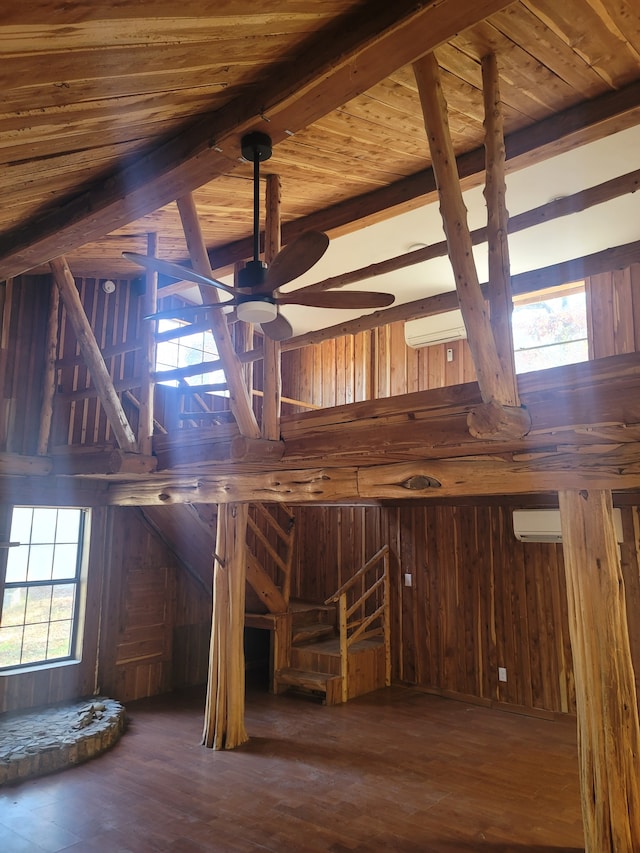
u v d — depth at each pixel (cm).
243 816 383
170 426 695
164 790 420
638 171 379
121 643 641
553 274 421
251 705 618
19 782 432
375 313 460
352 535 771
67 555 619
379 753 489
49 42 179
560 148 378
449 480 371
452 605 662
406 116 357
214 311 396
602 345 612
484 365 289
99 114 244
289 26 219
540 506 604
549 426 299
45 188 312
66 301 498
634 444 302
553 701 582
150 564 677
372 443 367
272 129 268
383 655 695
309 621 741
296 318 794
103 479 614
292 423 414
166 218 491
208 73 237
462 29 212
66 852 340
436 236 572
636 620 541
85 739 476
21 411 577
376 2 218
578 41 299
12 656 567
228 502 516
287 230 532
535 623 602
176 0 178
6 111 219
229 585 523
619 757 302
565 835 360
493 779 439
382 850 343
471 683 636
